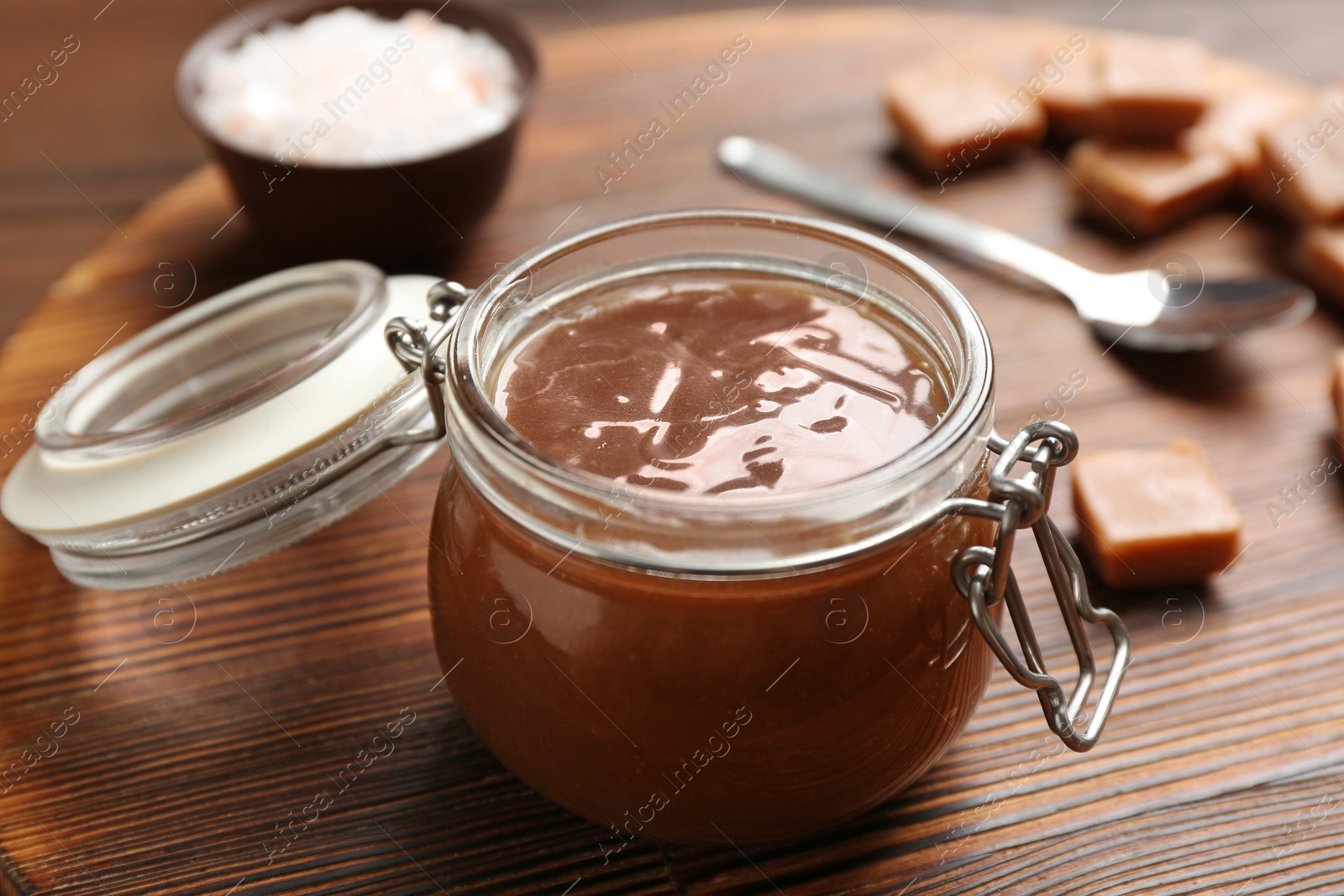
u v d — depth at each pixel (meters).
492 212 0.46
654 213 0.34
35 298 0.49
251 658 0.37
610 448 0.32
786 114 0.51
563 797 0.33
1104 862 0.34
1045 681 0.32
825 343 0.33
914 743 0.32
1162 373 0.43
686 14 0.63
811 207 0.47
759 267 0.34
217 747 0.36
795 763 0.32
